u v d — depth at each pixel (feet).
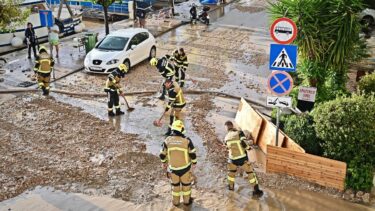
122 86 49.39
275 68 29.14
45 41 71.36
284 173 30.86
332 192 28.94
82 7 92.12
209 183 30.32
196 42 69.92
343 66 37.83
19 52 63.46
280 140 32.45
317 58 36.37
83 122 39.96
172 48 66.18
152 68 56.80
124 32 57.93
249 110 38.01
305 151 31.07
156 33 74.64
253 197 28.58
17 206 27.66
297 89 38.09
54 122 39.81
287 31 28.30
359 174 28.55
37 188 29.63
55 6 86.17
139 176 31.14
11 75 52.44
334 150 29.43
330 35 35.86
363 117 28.66
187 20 85.56
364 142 28.76
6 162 32.76
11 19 57.47
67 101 45.01
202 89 48.78
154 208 27.48
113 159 33.35
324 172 29.17
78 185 29.96
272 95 29.84
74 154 34.09
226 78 52.75
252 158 33.65
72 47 65.51
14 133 37.45
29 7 69.10
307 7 35.14
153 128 39.09
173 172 26.76
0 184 29.94
